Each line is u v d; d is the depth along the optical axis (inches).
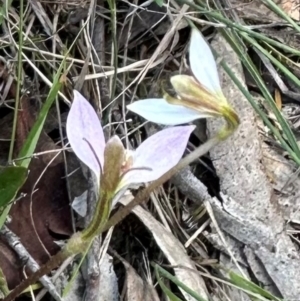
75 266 5.6
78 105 3.4
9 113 6.4
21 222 5.7
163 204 6.3
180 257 5.9
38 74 6.4
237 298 6.1
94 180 5.7
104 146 3.4
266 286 6.2
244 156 6.5
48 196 5.9
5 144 6.1
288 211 6.6
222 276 6.2
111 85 6.6
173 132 3.5
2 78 6.3
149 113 3.4
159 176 3.4
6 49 6.7
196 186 6.3
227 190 6.4
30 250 5.7
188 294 5.8
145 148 3.5
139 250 6.2
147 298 5.7
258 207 6.4
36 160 5.9
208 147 3.5
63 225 5.9
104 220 3.4
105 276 5.7
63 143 6.0
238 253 6.3
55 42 6.6
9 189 4.2
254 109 6.6
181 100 3.3
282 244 6.3
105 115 6.4
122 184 3.4
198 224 6.4
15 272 5.5
